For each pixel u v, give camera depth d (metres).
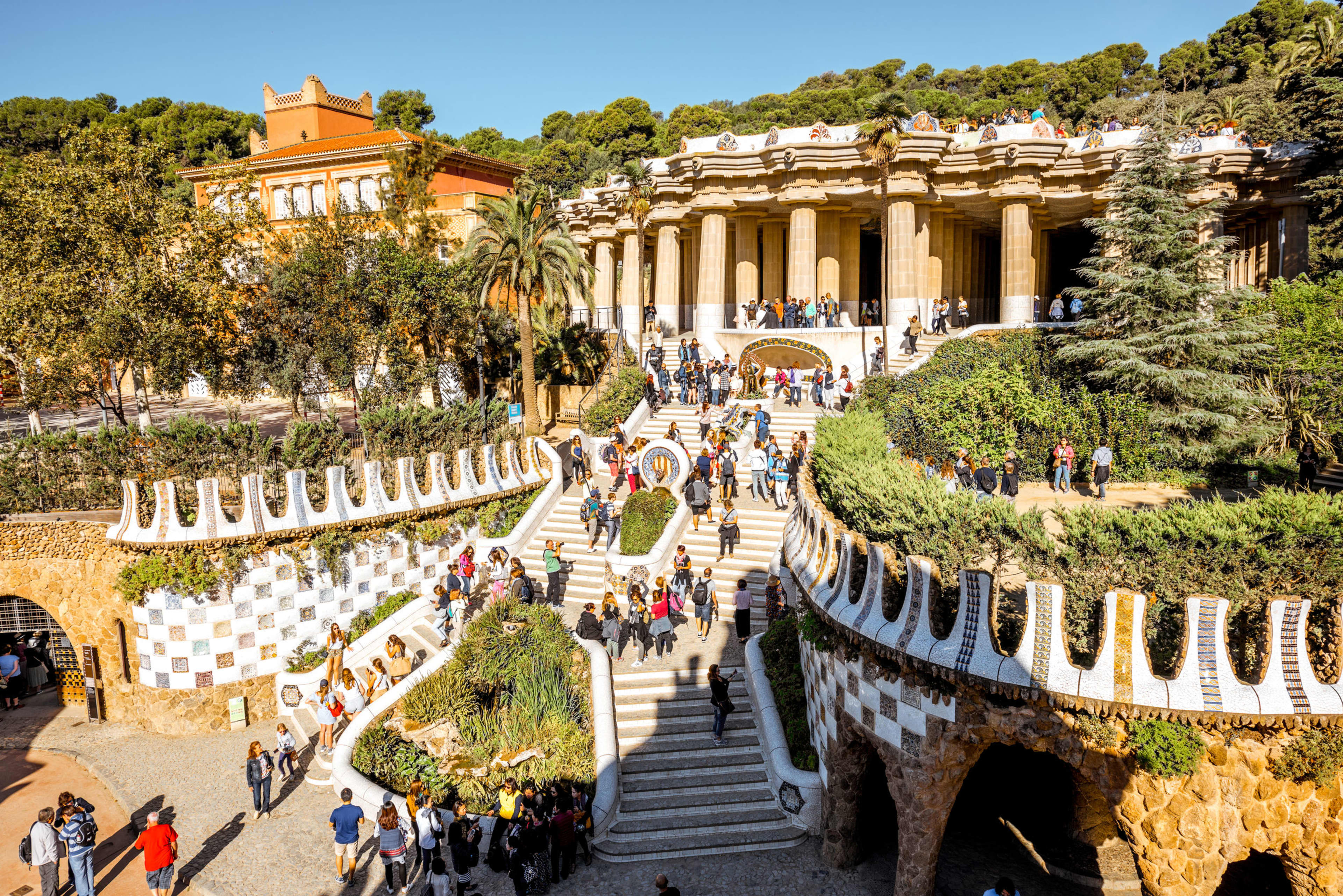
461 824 14.48
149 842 14.84
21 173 27.67
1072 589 11.66
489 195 49.91
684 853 14.94
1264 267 39.66
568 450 33.59
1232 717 10.12
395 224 35.16
